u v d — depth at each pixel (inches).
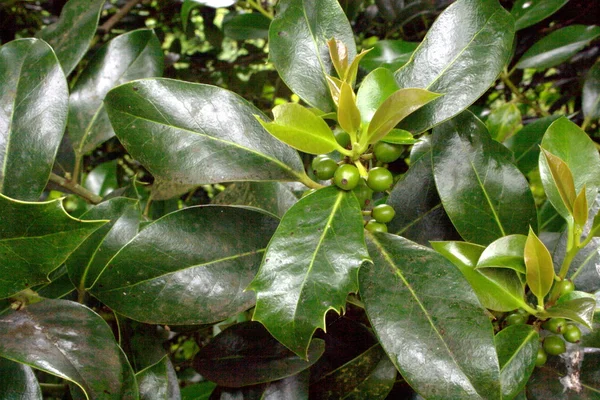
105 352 9.3
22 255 8.7
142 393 10.6
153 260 10.1
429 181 11.7
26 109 10.7
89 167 28.4
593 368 10.5
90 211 10.9
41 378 18.0
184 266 10.2
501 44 10.4
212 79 30.4
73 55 13.5
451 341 9.0
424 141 13.2
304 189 13.6
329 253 9.2
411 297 9.4
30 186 10.5
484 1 10.5
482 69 10.3
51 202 8.4
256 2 21.4
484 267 10.3
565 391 10.5
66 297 12.0
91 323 9.5
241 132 10.5
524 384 9.7
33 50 10.9
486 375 8.7
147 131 10.3
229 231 10.5
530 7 17.1
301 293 8.9
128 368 9.4
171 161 10.3
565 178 9.7
